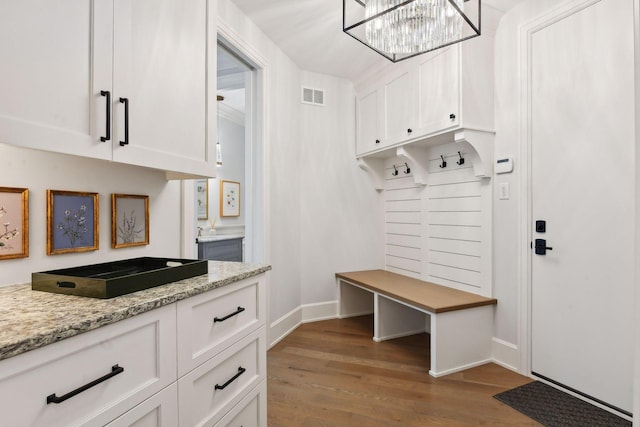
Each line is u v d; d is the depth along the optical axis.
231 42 2.39
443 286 2.97
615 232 1.86
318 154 3.53
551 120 2.16
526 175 2.29
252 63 2.74
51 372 0.69
